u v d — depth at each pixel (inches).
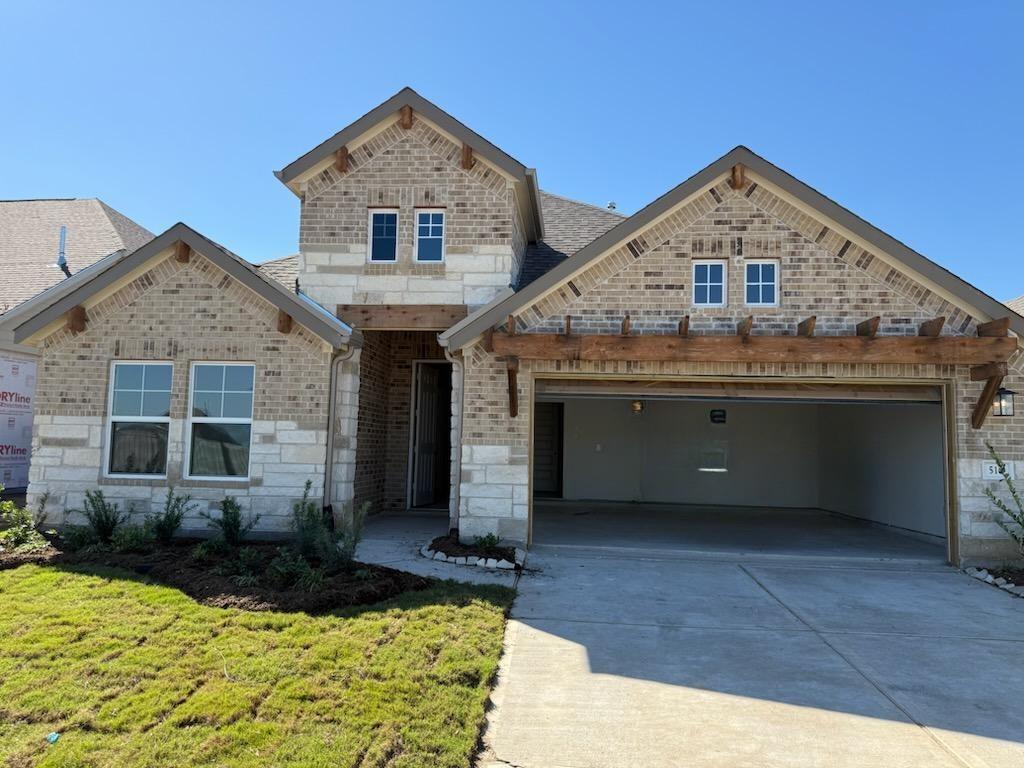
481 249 456.4
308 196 467.5
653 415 692.7
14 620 246.5
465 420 407.8
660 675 223.5
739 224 410.0
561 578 349.7
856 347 380.5
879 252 398.9
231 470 417.7
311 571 297.0
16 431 601.9
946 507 396.2
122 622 245.9
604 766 166.2
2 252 647.8
